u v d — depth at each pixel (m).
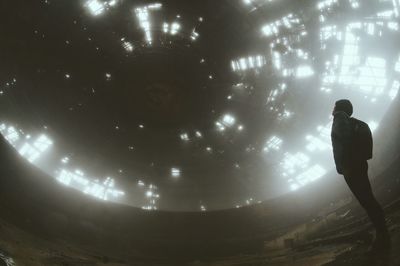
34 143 24.50
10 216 11.12
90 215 16.58
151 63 30.25
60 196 15.28
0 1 22.72
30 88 25.12
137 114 30.75
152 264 13.08
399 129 9.52
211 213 19.91
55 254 8.38
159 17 29.00
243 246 17.42
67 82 27.97
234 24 28.62
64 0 26.06
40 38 25.81
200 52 29.97
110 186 28.23
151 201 28.81
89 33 28.09
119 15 28.39
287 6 25.77
